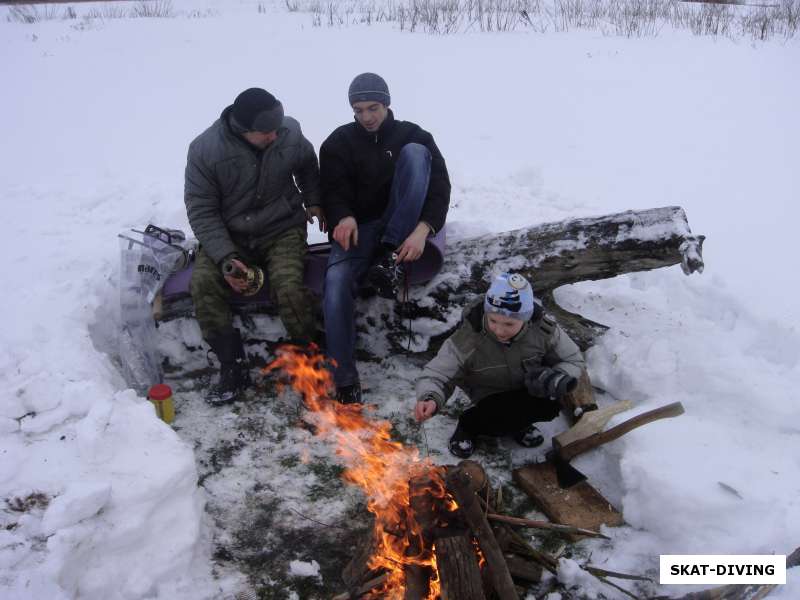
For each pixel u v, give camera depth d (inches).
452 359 127.6
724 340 149.8
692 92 331.0
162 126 298.0
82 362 137.0
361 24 475.5
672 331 153.9
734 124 291.3
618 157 259.9
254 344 162.7
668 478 117.5
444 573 98.4
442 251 154.1
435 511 107.0
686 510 114.0
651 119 298.0
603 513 123.0
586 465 134.6
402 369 161.9
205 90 344.2
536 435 140.3
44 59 402.9
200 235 148.7
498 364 127.2
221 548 120.1
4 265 174.6
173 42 433.4
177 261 157.6
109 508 109.1
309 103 319.3
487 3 531.2
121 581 106.8
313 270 160.6
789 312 158.7
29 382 126.3
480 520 101.8
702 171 247.1
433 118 301.3
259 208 153.9
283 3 587.2
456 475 100.7
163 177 241.0
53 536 102.0
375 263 152.3
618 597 108.8
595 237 151.2
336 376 147.4
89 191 224.5
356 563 110.3
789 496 114.4
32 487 111.2
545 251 153.6
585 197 225.8
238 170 148.4
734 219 211.6
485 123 295.4
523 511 127.6
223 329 150.5
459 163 254.5
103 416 118.7
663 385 140.9
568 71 362.3
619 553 116.6
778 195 227.9
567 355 128.6
